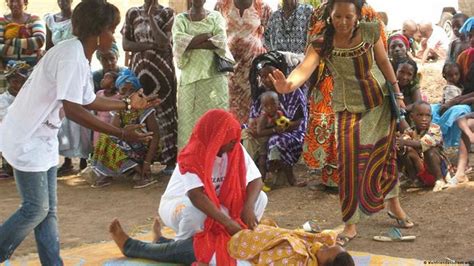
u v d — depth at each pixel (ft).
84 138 26.53
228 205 15.07
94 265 15.97
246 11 26.23
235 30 26.27
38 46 27.12
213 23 24.44
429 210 19.90
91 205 22.49
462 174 21.80
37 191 13.67
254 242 14.23
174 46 24.47
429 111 21.39
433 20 55.72
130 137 13.83
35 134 13.58
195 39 24.16
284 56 24.49
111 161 24.89
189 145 14.84
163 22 25.44
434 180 21.65
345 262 13.46
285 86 15.98
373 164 17.11
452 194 20.86
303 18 26.53
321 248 13.85
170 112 25.72
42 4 48.60
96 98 14.14
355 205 17.16
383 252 16.83
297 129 23.45
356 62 16.55
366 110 17.08
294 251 13.79
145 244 15.92
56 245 14.42
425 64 40.57
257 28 26.53
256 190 15.29
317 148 22.15
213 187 14.69
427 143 21.44
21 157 13.44
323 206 21.27
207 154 14.51
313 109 22.18
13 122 13.57
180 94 25.00
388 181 17.66
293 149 23.30
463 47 27.55
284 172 23.72
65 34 26.78
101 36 13.60
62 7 27.25
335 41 16.47
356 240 17.81
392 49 23.81
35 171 13.57
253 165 15.51
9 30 27.04
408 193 21.59
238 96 26.63
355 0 15.81
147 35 25.25
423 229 18.45
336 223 19.58
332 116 21.81
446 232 18.10
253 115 23.89
